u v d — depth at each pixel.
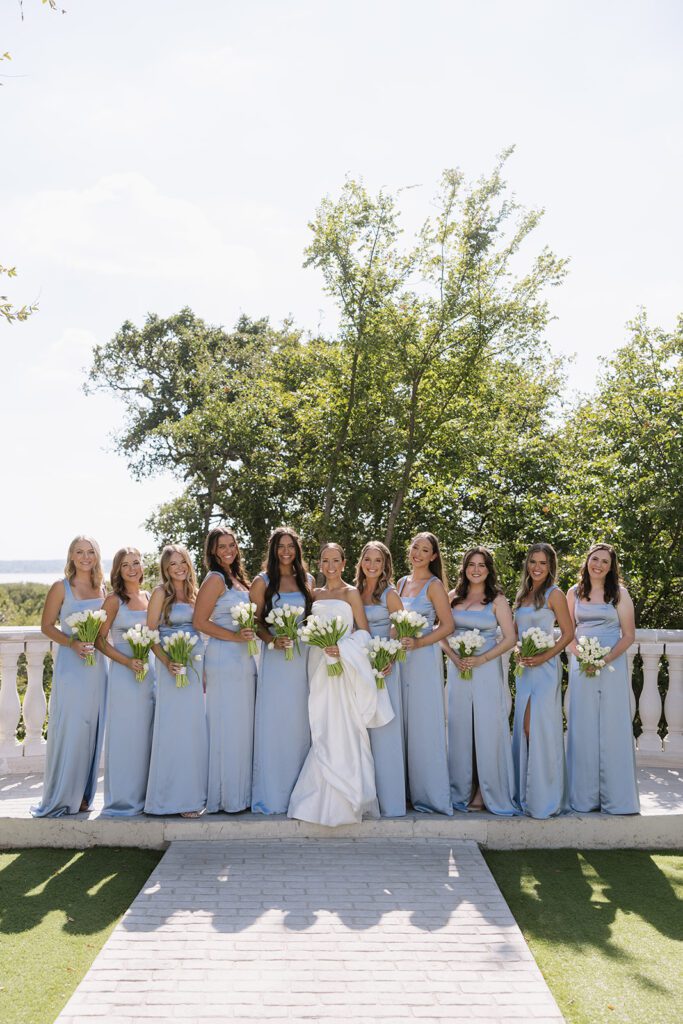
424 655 5.49
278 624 5.23
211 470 19.97
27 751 6.47
